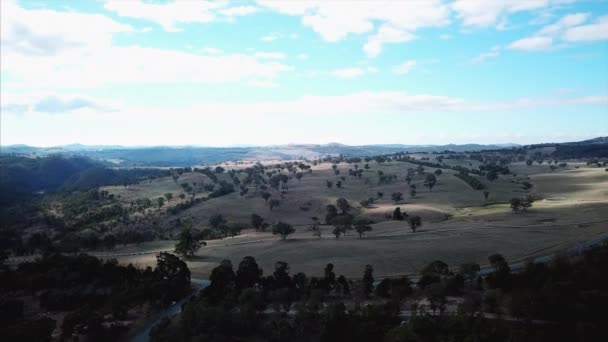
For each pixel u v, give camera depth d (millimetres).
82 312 104938
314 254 164625
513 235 174250
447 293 112812
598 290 99312
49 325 101125
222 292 119938
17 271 150375
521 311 92812
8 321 107562
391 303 102500
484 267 139125
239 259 168750
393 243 173875
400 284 116438
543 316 91562
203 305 108375
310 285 121688
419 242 172375
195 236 197875
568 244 157125
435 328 87812
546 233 175000
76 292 128500
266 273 145625
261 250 179625
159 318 116688
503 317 94875
